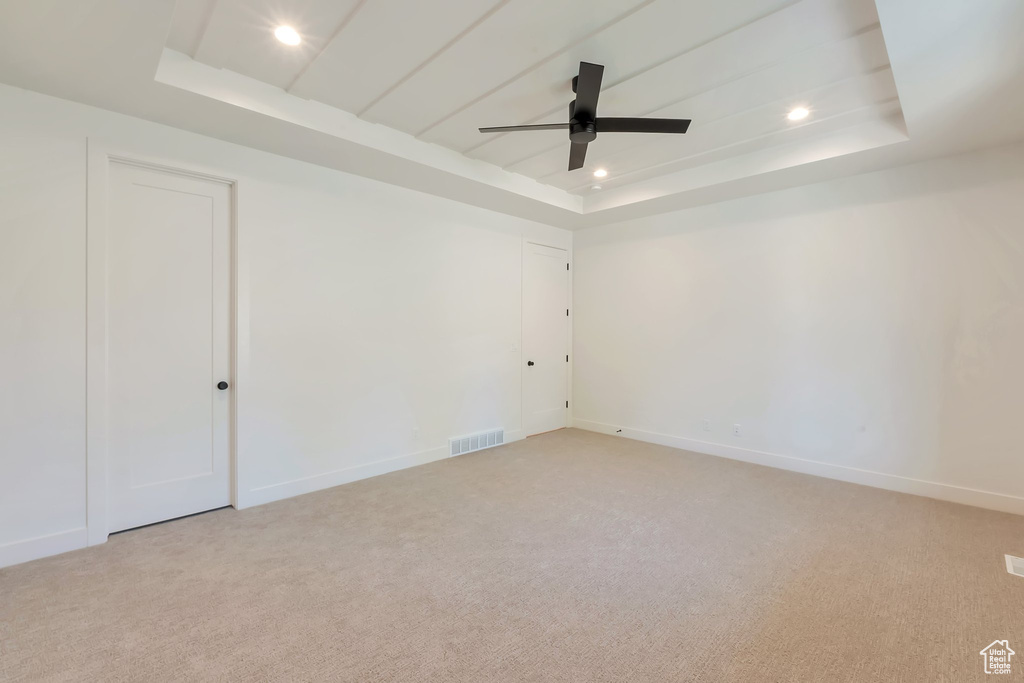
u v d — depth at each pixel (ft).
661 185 13.84
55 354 7.84
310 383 11.08
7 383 7.44
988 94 7.79
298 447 10.89
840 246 12.21
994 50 6.55
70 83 7.42
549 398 18.17
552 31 7.04
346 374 11.76
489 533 8.82
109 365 8.52
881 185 11.56
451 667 5.23
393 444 12.82
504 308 16.12
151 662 5.26
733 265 14.28
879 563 7.68
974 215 10.34
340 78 8.38
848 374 12.12
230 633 5.80
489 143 11.28
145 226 8.93
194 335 9.56
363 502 10.40
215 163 9.55
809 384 12.78
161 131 8.89
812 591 6.85
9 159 7.43
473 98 9.11
